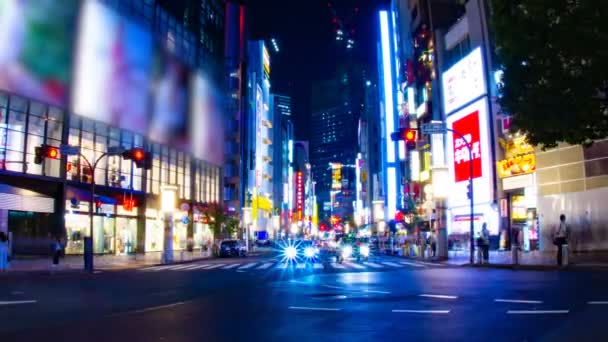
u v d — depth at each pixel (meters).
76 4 44.09
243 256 53.94
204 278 23.78
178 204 63.84
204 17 70.19
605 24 13.45
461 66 57.41
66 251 44.91
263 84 129.62
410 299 14.02
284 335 9.30
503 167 47.16
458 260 35.19
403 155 94.06
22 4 39.03
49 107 42.50
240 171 97.69
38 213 41.94
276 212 145.12
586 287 15.55
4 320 11.34
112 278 24.25
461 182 57.25
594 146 34.34
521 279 18.98
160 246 60.50
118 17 49.59
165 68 58.53
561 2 14.02
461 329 9.51
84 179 46.81
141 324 10.66
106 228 50.94
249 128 109.38
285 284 19.84
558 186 36.78
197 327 10.24
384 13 100.50
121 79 50.22
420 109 74.94
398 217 70.88
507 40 15.27
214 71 73.19
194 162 68.69
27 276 26.14
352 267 31.16
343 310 12.30
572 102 14.18
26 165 40.69
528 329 9.32
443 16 70.62
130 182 53.34
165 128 58.62
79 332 9.81
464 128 56.56
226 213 69.69
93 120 46.78
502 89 16.03
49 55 41.53
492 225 50.62
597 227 33.91
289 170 179.00
